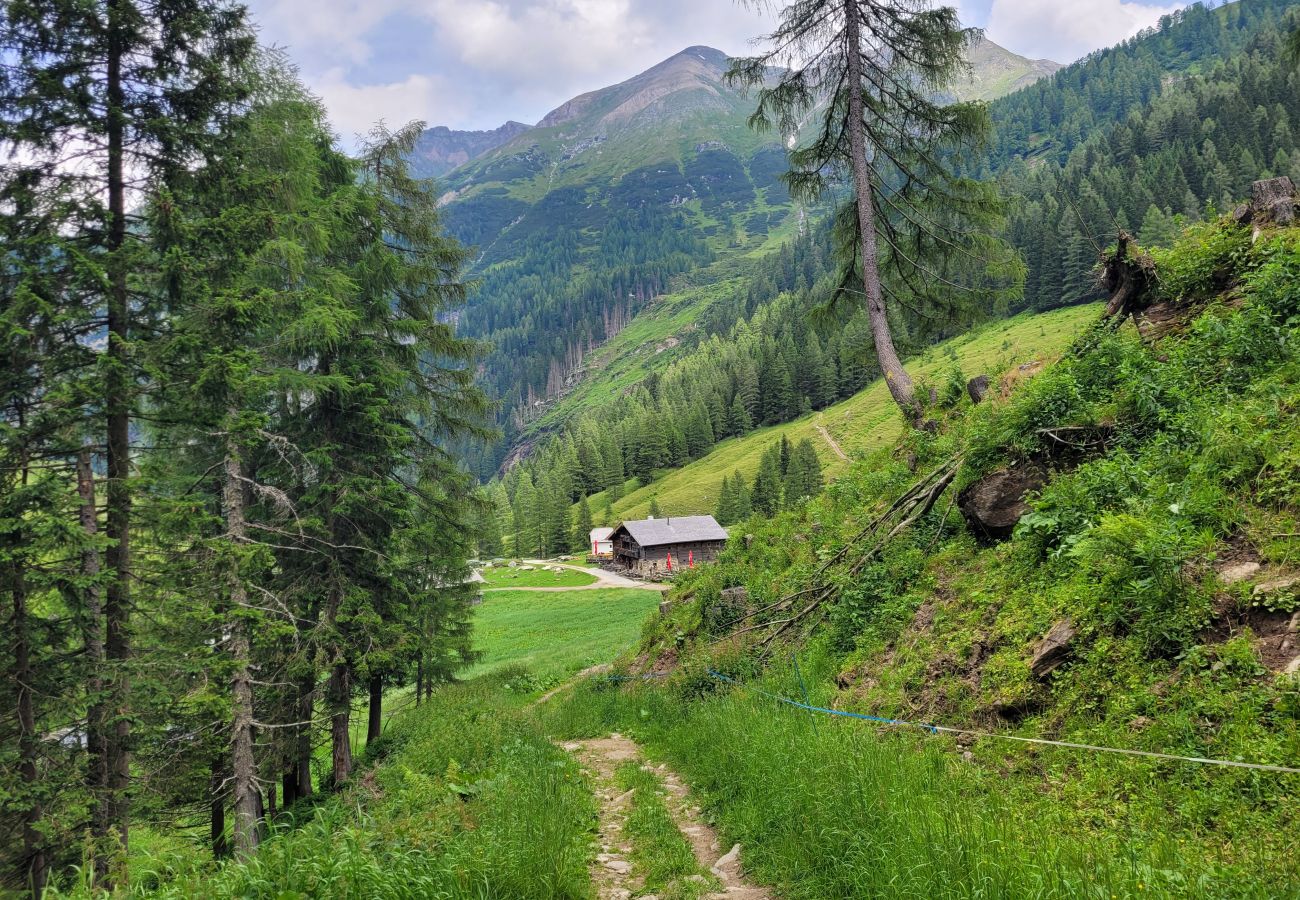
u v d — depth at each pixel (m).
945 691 6.99
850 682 8.66
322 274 13.84
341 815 6.81
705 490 116.56
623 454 155.88
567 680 23.19
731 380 158.75
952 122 14.38
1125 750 4.82
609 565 97.00
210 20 11.38
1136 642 5.56
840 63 15.21
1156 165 129.88
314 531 15.08
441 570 18.39
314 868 4.73
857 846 4.93
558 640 42.09
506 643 44.75
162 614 11.84
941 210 14.97
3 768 10.09
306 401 15.36
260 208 11.80
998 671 6.55
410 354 16.97
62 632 10.82
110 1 10.59
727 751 8.15
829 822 5.41
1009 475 8.77
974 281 15.00
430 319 17.69
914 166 15.34
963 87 14.34
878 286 15.19
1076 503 7.35
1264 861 3.71
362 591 15.14
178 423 11.49
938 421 12.93
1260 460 6.20
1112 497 7.13
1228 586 5.32
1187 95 172.38
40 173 10.38
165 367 10.97
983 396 11.85
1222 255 9.02
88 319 10.35
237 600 11.48
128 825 11.18
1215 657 5.07
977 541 9.06
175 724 11.81
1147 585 5.59
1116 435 7.99
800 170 16.22
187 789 13.24
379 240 16.52
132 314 11.12
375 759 14.80
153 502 11.44
